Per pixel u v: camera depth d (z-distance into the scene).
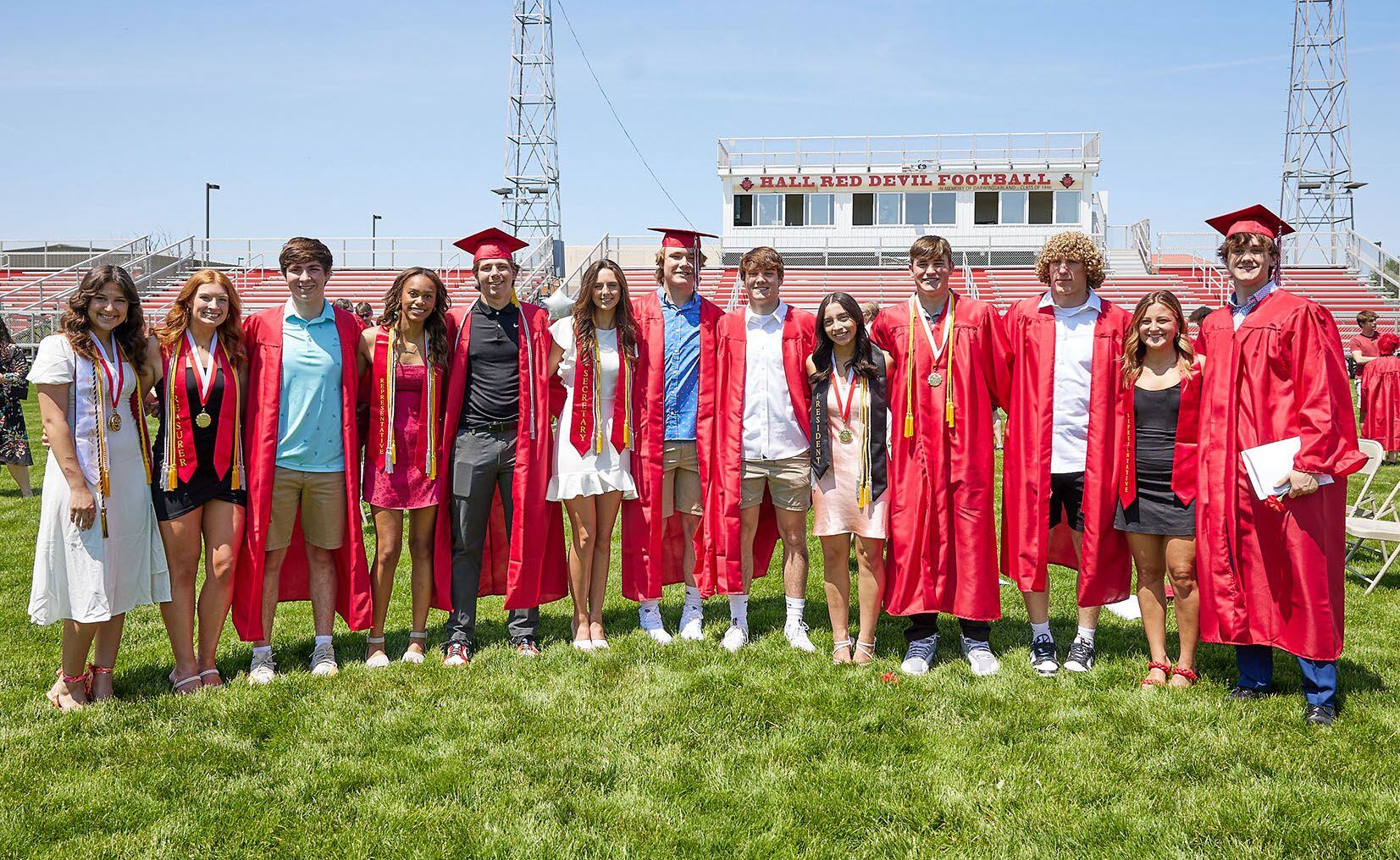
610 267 4.88
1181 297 31.80
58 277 31.30
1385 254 31.80
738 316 5.09
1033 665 4.76
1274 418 4.15
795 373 4.98
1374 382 13.02
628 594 5.20
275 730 4.01
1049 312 4.68
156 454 4.36
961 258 36.84
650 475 5.08
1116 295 32.47
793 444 4.99
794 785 3.57
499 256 4.74
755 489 5.08
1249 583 4.20
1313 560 4.04
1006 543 4.82
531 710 4.22
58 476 3.97
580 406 4.89
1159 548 4.55
